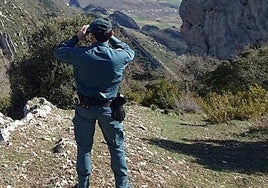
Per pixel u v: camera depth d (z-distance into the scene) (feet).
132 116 45.98
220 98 61.82
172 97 68.13
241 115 53.78
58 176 21.36
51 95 70.54
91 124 16.47
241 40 240.53
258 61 91.20
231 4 243.81
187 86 97.71
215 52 251.60
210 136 42.96
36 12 285.02
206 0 252.83
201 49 262.06
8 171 21.29
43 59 73.36
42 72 73.15
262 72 86.79
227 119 52.42
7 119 31.09
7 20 245.86
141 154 27.22
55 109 38.11
